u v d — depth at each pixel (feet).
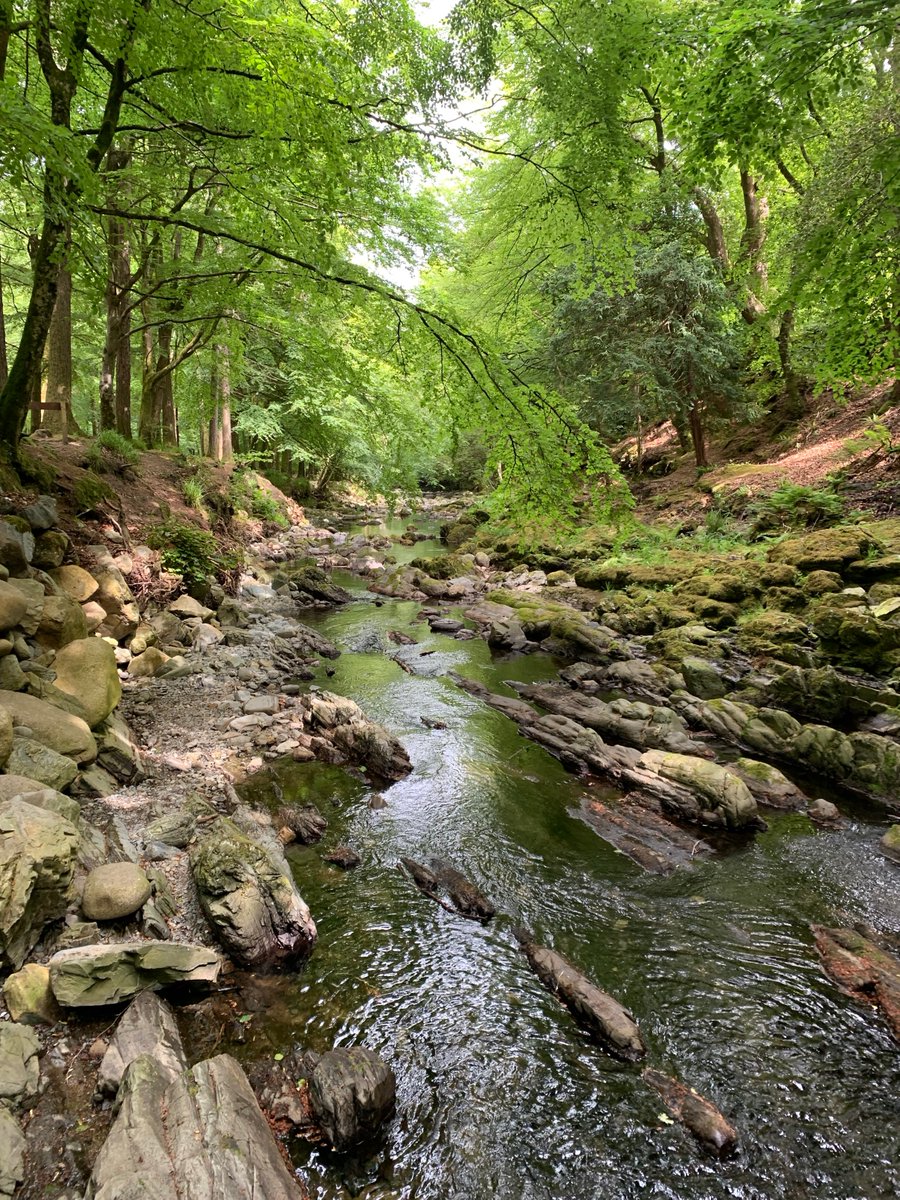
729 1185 9.34
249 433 79.15
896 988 12.91
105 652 19.07
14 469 26.50
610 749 23.66
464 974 13.30
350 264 25.80
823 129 39.86
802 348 54.39
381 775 21.84
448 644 39.70
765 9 15.87
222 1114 8.61
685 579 41.88
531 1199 8.98
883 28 15.96
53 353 42.83
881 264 21.07
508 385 17.51
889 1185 9.38
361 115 19.45
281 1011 11.88
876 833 19.17
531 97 21.59
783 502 44.11
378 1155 9.46
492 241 34.35
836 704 25.48
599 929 14.93
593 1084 10.88
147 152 29.78
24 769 13.82
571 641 37.19
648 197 49.01
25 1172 7.78
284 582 50.55
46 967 10.61
